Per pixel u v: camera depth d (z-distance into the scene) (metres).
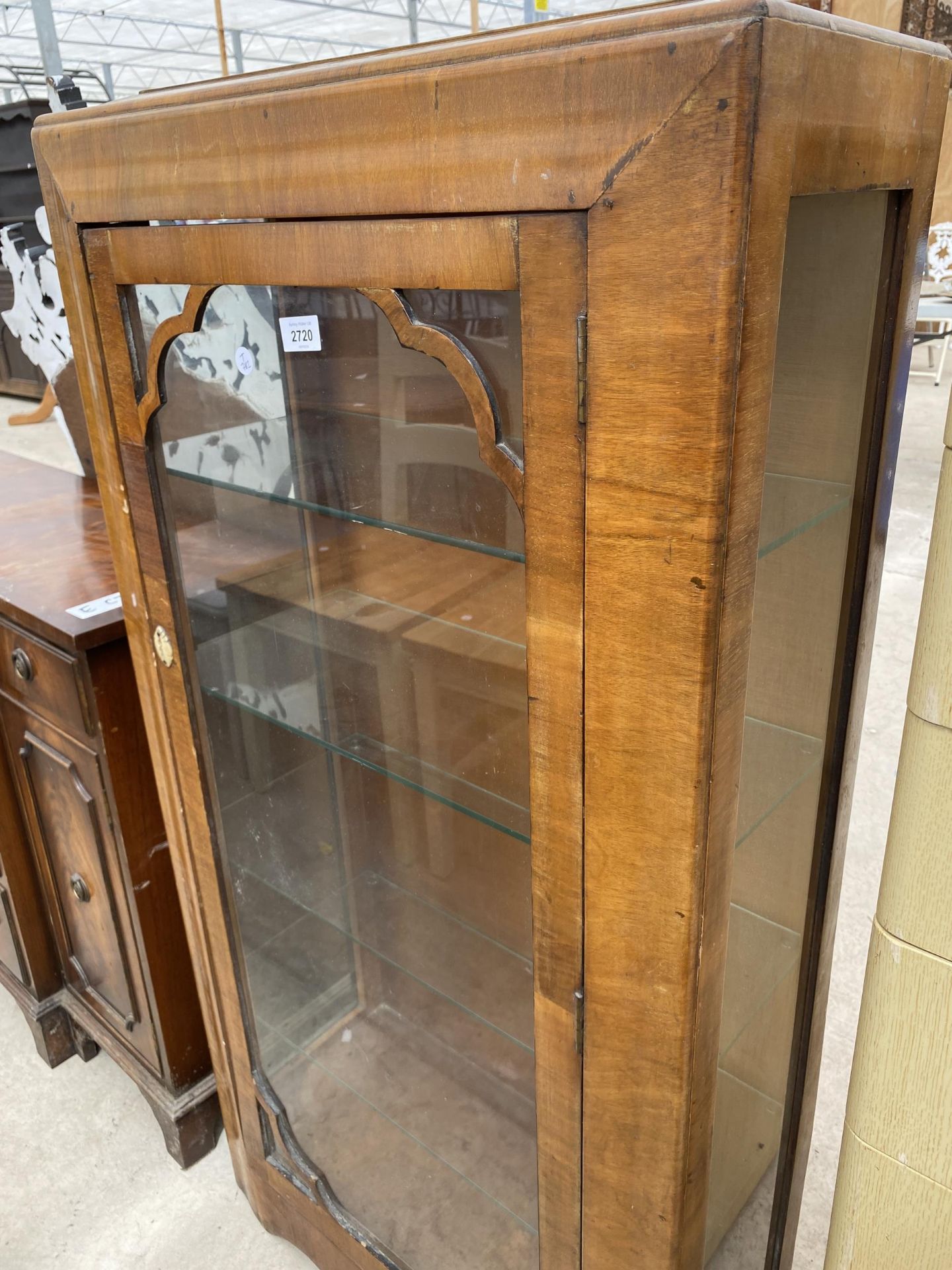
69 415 1.54
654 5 0.42
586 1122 0.69
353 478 0.72
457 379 0.56
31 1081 1.47
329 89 0.54
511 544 0.61
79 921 1.33
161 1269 1.18
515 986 0.81
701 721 0.51
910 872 0.57
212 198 0.65
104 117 0.70
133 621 0.94
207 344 0.74
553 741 0.59
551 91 0.45
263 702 0.95
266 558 0.84
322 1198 1.04
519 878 0.75
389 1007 1.00
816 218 0.54
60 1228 1.24
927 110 0.56
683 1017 0.59
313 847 1.01
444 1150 0.95
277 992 1.08
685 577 0.48
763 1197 0.94
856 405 0.66
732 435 0.45
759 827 0.71
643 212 0.44
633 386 0.47
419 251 0.54
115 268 0.75
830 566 0.70
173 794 1.00
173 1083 1.29
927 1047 0.60
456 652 0.71
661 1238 0.68
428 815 0.84
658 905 0.57
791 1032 0.86
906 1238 0.66
